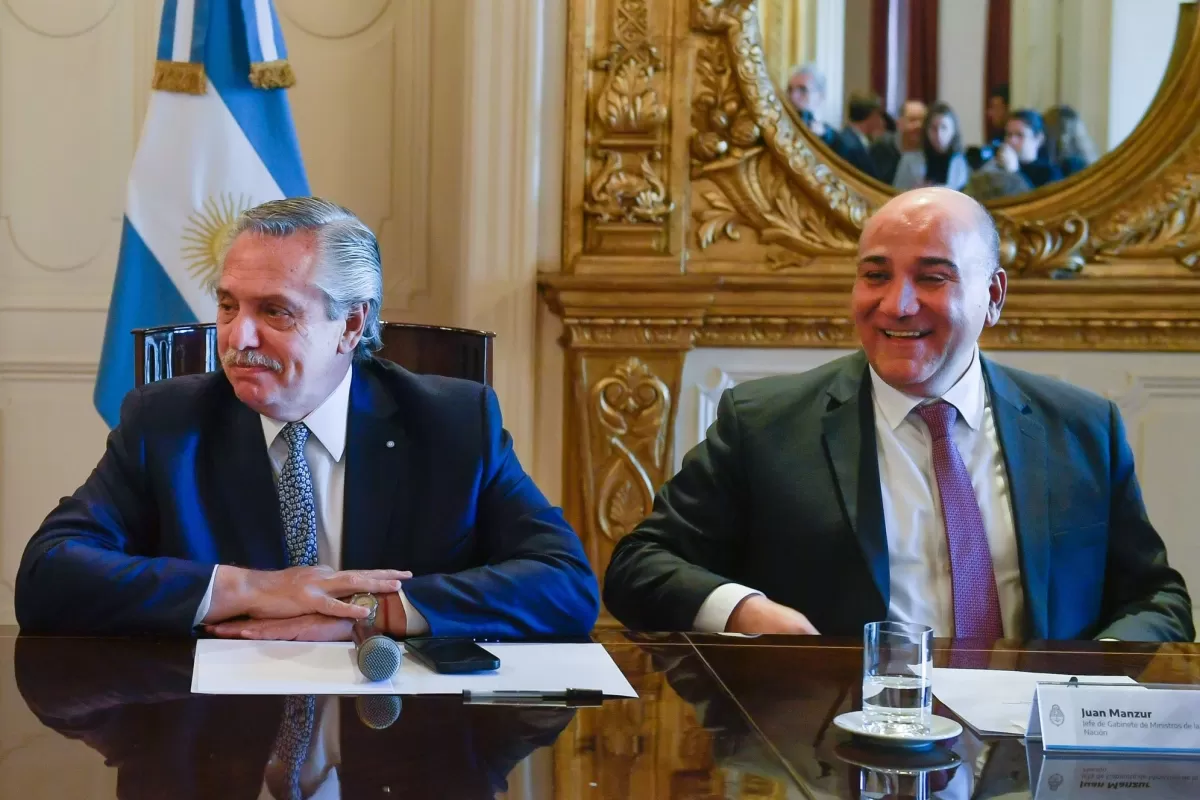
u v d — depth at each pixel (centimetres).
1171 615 191
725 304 343
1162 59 351
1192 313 346
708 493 204
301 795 88
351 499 165
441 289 374
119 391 296
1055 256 349
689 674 132
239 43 304
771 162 351
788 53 350
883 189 352
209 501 163
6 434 370
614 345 340
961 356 193
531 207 340
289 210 161
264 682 121
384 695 118
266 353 156
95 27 369
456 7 371
